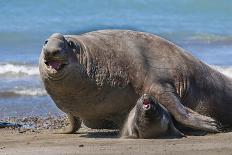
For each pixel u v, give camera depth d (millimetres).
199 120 45844
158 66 47156
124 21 143750
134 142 40969
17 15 146375
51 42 41969
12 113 59344
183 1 159875
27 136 46562
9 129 51031
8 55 97688
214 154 35062
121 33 47844
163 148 37656
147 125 42688
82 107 45031
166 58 47812
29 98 67250
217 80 49969
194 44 109625
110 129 48562
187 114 46094
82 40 45250
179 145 38844
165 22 141000
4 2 153125
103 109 45594
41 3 154250
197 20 144125
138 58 46656
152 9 157000
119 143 40688
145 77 46375
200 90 48781
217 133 45594
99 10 154000
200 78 48812
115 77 45500
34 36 122125
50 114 58594
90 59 44656
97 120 46719
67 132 48031
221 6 157125
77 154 36188
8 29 129500
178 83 47469
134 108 45469
